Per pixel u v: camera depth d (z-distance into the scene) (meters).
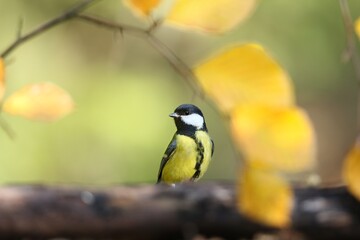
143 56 6.20
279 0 6.04
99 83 5.95
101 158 5.84
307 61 6.18
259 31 6.11
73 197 4.86
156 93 5.93
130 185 4.88
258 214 3.23
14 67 5.89
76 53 6.07
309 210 4.79
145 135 5.86
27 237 4.88
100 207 4.85
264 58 3.16
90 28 6.13
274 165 3.06
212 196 4.84
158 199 4.86
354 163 3.28
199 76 3.21
